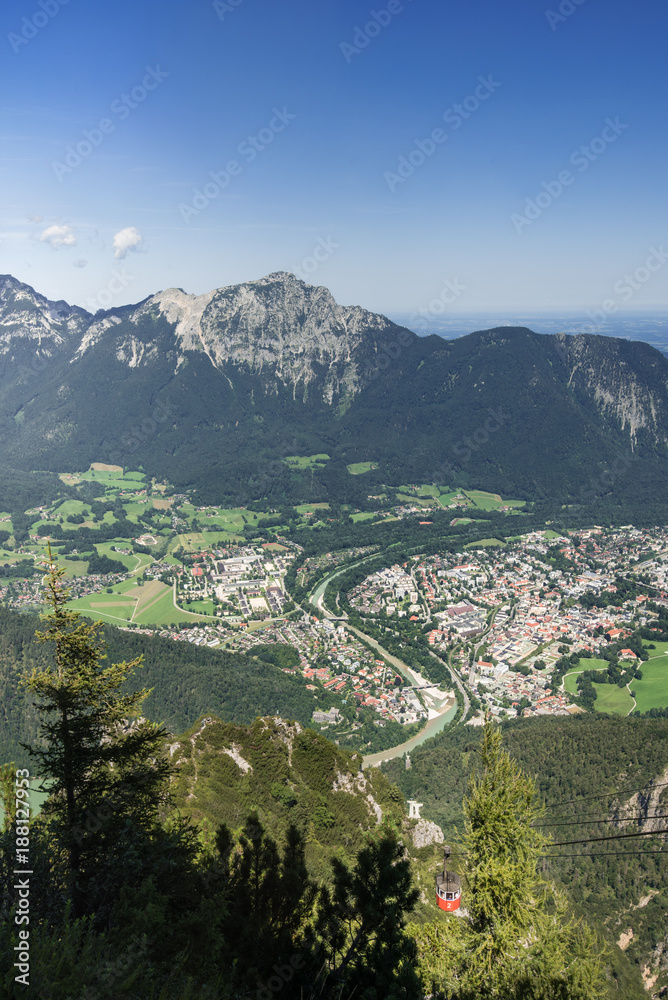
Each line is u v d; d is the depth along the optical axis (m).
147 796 32.28
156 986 21.25
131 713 31.78
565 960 28.92
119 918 24.19
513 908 29.28
